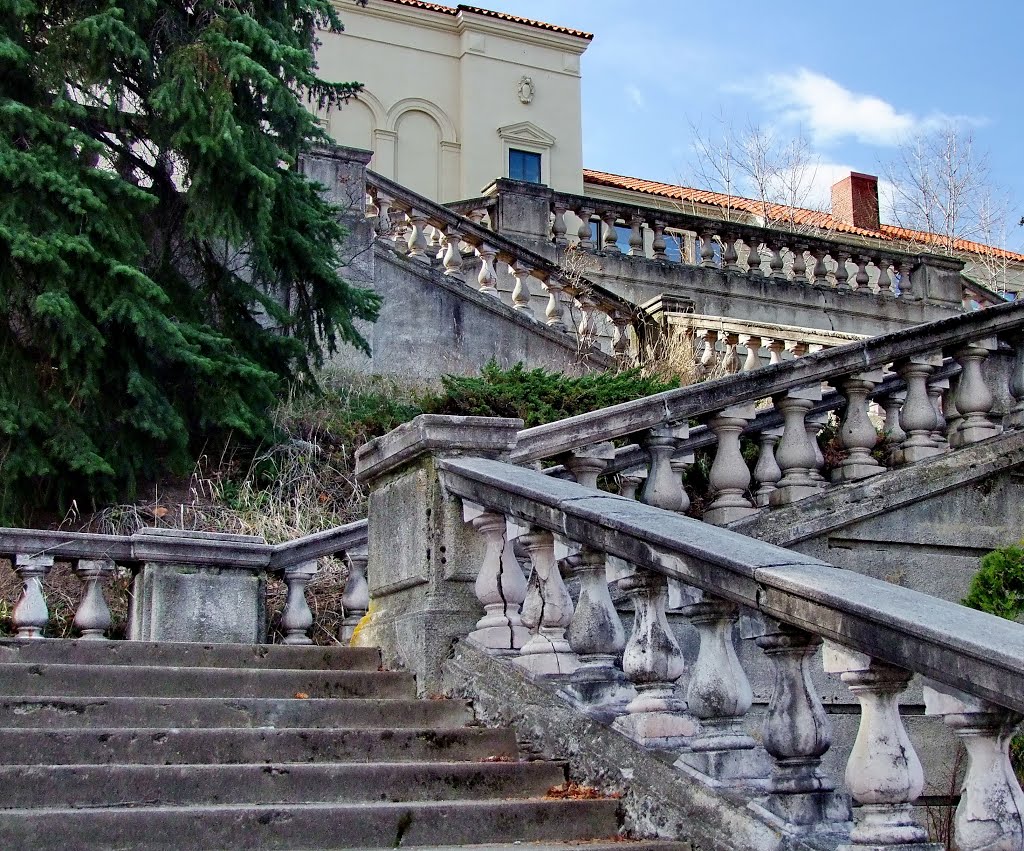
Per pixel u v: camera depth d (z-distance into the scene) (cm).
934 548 791
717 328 1562
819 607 399
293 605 845
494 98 3192
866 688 385
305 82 1302
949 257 2350
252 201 1226
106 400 1138
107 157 1166
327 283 1338
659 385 1180
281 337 1289
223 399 1182
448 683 626
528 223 1941
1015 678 332
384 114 3069
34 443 1088
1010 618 677
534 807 469
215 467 1207
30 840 406
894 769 376
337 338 1474
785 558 443
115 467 1125
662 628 499
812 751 414
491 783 507
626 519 509
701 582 458
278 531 1087
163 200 1281
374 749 538
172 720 550
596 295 1661
